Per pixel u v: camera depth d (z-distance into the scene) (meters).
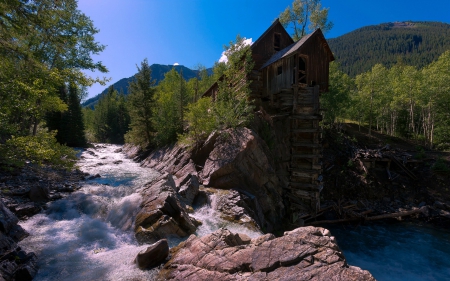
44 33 8.38
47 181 13.56
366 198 24.09
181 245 7.17
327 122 36.28
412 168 26.16
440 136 36.22
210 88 30.14
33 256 6.86
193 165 18.16
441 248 16.03
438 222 20.36
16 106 9.22
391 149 29.23
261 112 19.81
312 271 4.80
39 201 10.78
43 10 7.59
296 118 18.05
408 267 13.70
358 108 42.50
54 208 10.44
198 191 13.48
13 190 10.67
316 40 18.81
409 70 43.97
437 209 21.48
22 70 9.49
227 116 17.95
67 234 8.73
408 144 37.81
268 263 5.23
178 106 30.16
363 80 52.00
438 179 24.12
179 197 11.84
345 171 26.17
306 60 18.55
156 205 9.82
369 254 15.22
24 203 9.98
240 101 18.61
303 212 18.81
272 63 20.06
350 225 20.17
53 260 7.05
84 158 28.50
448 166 25.03
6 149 9.05
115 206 10.81
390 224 20.39
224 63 25.88
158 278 5.98
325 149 29.83
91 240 8.50
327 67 19.39
